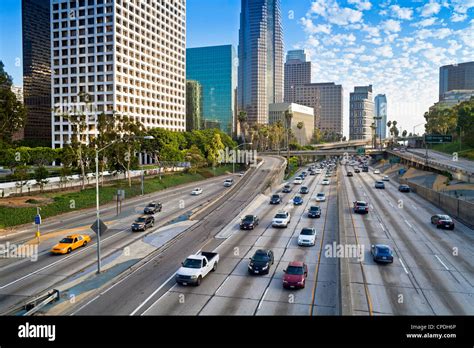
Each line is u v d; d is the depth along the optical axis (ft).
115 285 79.41
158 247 110.63
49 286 79.61
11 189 186.29
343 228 125.18
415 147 627.05
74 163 217.56
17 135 586.45
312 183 289.94
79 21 422.82
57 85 429.38
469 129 403.54
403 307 66.74
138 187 241.14
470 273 85.97
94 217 159.84
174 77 542.98
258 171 306.35
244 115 515.50
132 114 444.55
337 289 75.97
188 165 321.11
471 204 141.90
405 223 143.33
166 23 522.47
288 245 112.47
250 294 73.46
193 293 74.18
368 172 386.73
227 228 136.87
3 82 166.20
